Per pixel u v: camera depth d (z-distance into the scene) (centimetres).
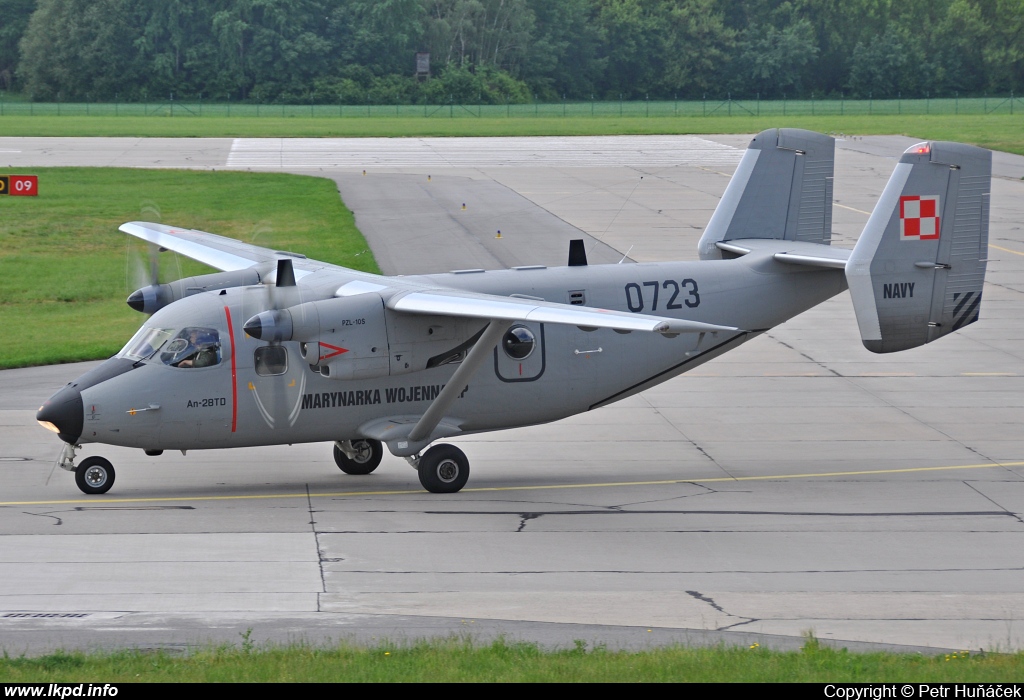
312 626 4659
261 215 19675
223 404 6794
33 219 19162
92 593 5041
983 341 11731
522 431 8725
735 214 8719
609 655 4144
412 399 7131
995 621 4881
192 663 4006
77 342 11531
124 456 7850
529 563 5628
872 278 7819
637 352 7688
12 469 7381
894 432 8625
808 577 5475
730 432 8644
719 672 3881
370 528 6188
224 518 6334
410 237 17525
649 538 6084
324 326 6525
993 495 7006
